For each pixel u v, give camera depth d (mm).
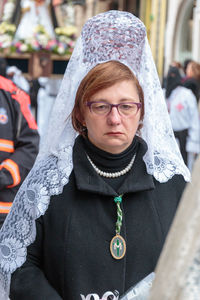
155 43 16188
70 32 8531
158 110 2543
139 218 2375
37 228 2391
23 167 3805
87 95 2340
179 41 16234
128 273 2342
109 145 2344
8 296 2408
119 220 2336
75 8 11047
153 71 2518
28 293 2312
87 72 2445
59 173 2406
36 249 2428
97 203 2361
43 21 8609
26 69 8297
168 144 2572
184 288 1250
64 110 2518
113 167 2396
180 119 8992
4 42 8227
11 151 3855
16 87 3947
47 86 8586
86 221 2338
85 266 2307
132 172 2400
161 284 1291
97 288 2299
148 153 2432
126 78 2334
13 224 2445
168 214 2430
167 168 2496
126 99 2320
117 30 2402
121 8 15289
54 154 2490
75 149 2420
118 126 2314
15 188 3816
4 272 2418
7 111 3850
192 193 1324
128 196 2385
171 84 9109
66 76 2518
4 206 3785
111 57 2416
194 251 1263
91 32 2420
